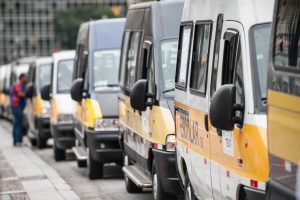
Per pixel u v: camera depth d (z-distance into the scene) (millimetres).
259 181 14055
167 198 22328
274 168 13227
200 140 17953
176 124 20750
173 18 23609
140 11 25672
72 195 26453
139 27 25469
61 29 198000
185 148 19562
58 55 41594
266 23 15000
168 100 22484
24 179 31281
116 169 34250
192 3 19812
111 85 31641
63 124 38844
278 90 13164
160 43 23344
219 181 16344
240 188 15016
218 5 17000
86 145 32094
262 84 14680
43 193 27094
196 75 18578
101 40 32562
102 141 30141
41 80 48312
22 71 69562
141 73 24422
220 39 16547
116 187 28703
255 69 14758
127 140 26719
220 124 14484
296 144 12359
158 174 22125
